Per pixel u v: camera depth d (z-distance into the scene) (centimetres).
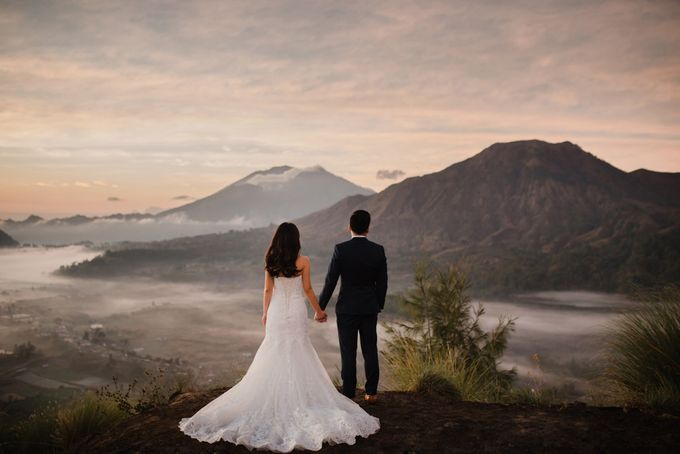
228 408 384
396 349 654
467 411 436
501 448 348
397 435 376
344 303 445
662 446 343
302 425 366
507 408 445
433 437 371
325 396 396
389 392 508
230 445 358
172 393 520
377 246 454
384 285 450
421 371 546
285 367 396
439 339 700
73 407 507
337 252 447
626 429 377
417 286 746
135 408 505
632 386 466
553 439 361
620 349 484
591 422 395
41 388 9262
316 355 418
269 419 374
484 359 684
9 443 510
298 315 416
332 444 360
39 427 523
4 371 10931
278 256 420
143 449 356
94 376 10650
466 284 740
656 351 463
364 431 374
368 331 456
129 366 11644
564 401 471
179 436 376
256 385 393
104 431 434
